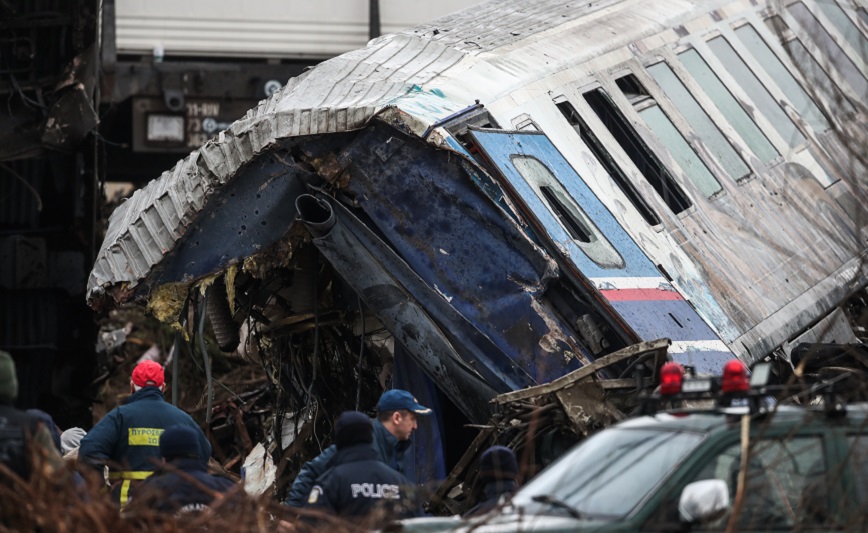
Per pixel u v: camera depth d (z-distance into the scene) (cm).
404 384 4253
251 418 5888
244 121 4369
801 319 4594
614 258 4094
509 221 3950
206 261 4347
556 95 4631
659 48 5291
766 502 2286
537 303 3909
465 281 3991
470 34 5109
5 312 6391
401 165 4075
